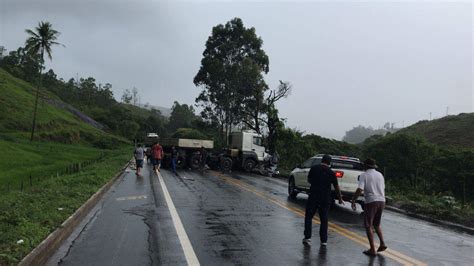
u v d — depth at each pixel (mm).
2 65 129875
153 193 18203
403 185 24219
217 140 52500
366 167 9383
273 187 22797
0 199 12969
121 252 8477
